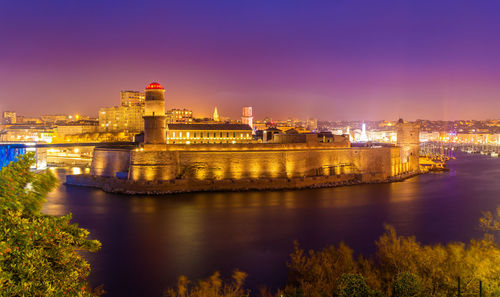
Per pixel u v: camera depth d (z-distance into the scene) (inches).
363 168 4835.1
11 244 654.5
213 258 2069.4
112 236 2431.1
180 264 1984.5
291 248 2224.4
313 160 4468.5
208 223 2731.3
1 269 604.4
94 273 1863.9
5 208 682.2
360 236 2460.6
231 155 4050.2
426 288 1269.7
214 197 3602.4
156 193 3678.6
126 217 2876.5
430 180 5064.0
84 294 732.7
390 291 1284.4
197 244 2288.4
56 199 3457.2
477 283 1242.0
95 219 2815.0
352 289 1179.9
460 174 5841.5
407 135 5846.5
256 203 3385.8
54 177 854.5
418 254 1454.2
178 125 5359.3
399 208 3275.1
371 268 1569.9
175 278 1808.6
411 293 1195.9
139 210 3088.1
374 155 4896.7
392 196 3814.0
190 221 2783.0
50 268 687.1
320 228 2637.8
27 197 763.4
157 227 2632.9
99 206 3206.2
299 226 2682.1
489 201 3619.6
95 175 4173.2
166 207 3201.3
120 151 4232.3
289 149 4315.9
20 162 764.0
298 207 3257.9
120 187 3722.9
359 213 3078.2
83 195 3644.2
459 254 1411.2
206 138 5388.8
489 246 1546.5
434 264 1381.6
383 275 1451.8
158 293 1656.0
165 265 1969.7
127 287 1712.6
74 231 854.5
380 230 2605.8
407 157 5856.3
